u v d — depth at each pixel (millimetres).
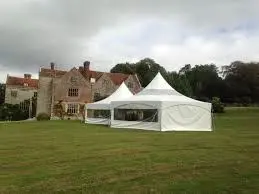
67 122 42562
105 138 20906
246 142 18719
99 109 38281
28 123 39281
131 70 100500
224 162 12570
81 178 10141
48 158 13492
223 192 8586
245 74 109062
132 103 30219
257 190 8766
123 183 9578
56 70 66438
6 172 11016
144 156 13922
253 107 78625
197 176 10383
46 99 64125
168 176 10422
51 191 8789
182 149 15914
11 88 82062
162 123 27719
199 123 28719
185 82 92812
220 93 110625
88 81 63156
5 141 19203
